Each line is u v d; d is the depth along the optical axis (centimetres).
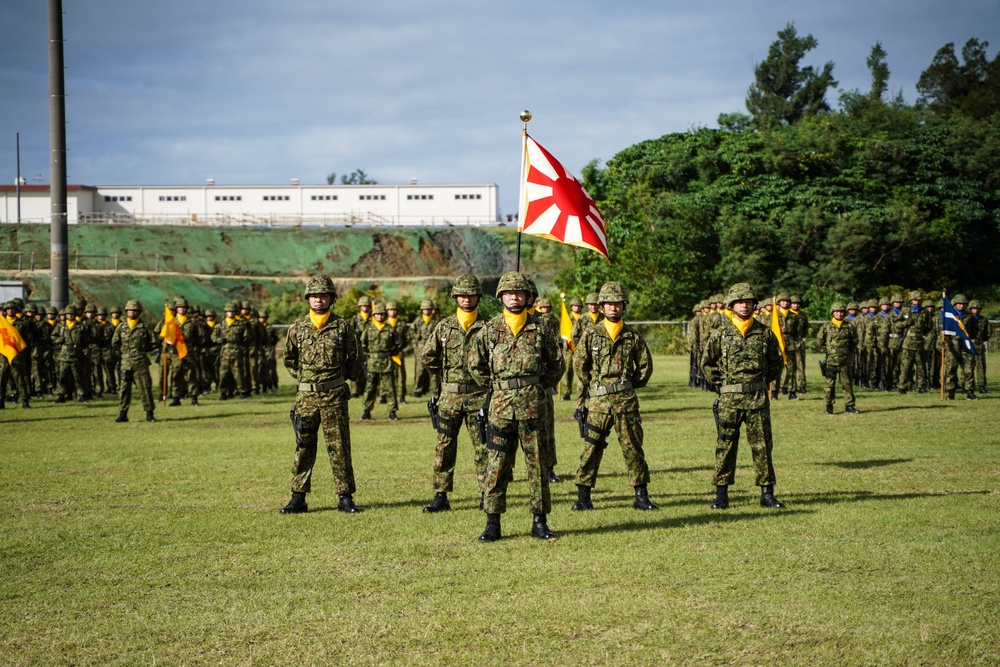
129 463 1267
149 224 6844
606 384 922
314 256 6631
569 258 6819
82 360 2325
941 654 534
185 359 2194
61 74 2661
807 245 4747
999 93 6600
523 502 977
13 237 6328
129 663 539
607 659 533
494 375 816
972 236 5191
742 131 5612
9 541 816
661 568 707
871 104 5922
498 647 554
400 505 967
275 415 1948
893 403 2000
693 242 4616
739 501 960
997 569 697
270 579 696
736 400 917
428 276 6675
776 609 610
